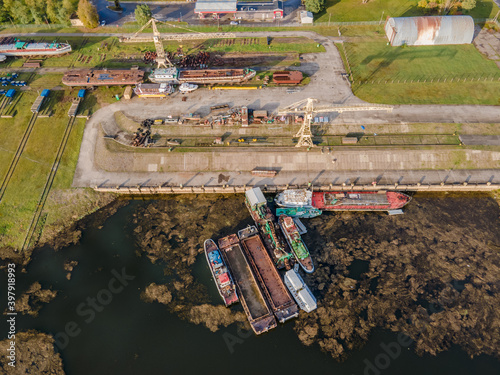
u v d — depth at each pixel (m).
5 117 112.06
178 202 96.69
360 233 89.38
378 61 127.25
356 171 99.69
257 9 146.62
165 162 101.94
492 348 71.62
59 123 110.94
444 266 83.19
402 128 105.94
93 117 112.31
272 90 118.31
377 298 78.56
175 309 78.00
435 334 73.56
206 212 94.38
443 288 79.81
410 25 129.62
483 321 75.12
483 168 98.88
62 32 142.38
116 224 92.50
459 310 76.56
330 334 73.94
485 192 96.88
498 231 89.19
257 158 101.75
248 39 138.25
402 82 119.12
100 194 97.88
